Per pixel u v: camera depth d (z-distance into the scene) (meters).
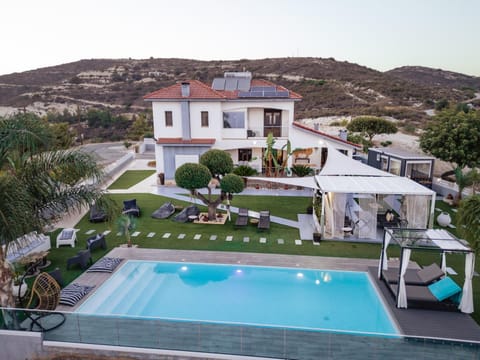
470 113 24.30
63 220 18.14
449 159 23.41
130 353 8.02
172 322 7.82
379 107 66.12
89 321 8.09
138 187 25.94
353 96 74.06
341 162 20.52
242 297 11.03
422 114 61.19
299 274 12.41
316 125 29.66
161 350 7.93
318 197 19.59
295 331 7.45
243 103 27.02
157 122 26.75
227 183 17.03
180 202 21.92
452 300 9.68
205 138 26.92
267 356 7.63
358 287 11.55
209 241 15.32
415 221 16.69
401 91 76.62
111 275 12.05
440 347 6.99
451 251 9.30
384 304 10.07
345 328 9.41
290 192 24.56
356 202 19.28
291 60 104.25
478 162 23.34
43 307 9.15
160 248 14.50
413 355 7.11
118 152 45.66
